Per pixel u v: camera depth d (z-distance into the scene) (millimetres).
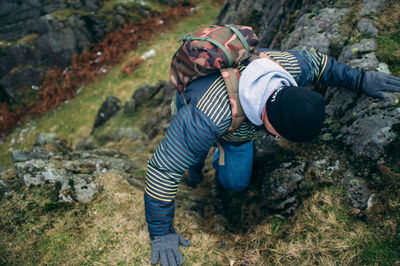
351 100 1930
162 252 1587
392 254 1374
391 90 1724
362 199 1624
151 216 1553
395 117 1655
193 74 1435
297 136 1243
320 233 1598
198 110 1376
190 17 14266
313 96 1194
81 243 1715
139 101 7121
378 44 2021
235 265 1664
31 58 14008
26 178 2025
